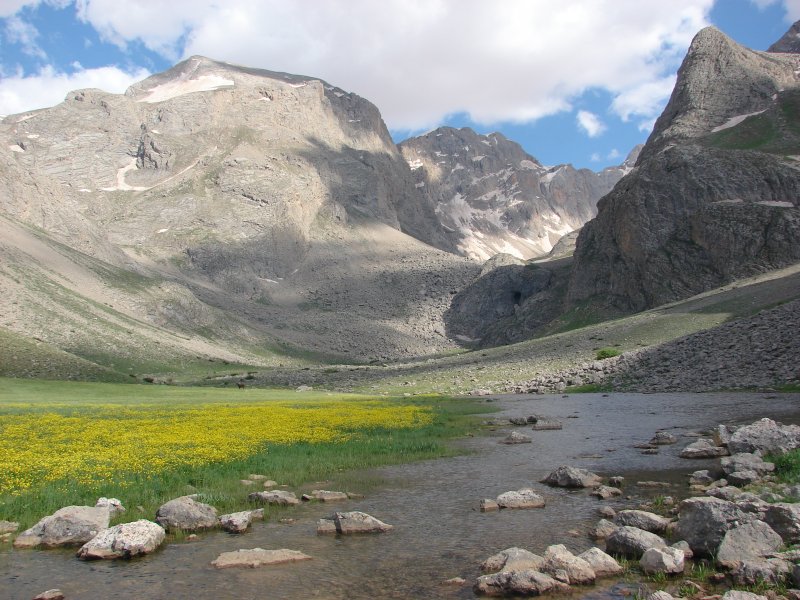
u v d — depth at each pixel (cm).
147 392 7838
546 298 19975
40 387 7556
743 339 6756
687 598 1096
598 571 1244
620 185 16962
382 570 1303
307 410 4928
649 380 6581
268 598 1159
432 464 2617
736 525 1307
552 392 7238
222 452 2609
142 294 19688
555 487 2103
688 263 13688
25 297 13900
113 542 1436
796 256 12156
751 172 14225
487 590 1163
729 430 2848
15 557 1429
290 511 1827
